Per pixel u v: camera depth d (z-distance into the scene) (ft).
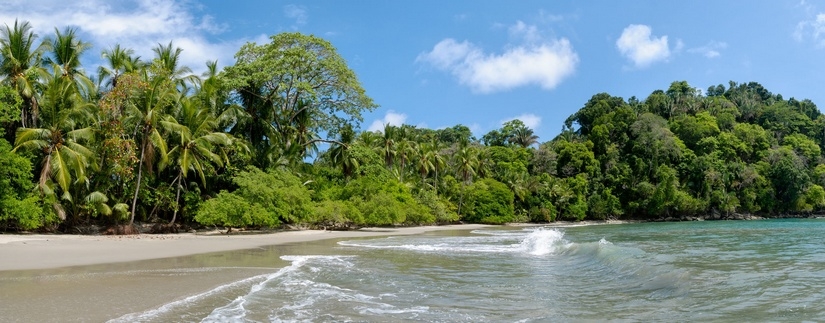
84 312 30.73
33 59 107.65
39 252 64.28
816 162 322.34
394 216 160.15
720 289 40.04
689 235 133.39
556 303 36.55
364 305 35.45
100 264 55.06
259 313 32.32
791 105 402.72
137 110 107.04
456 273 53.11
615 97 377.30
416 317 31.86
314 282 45.68
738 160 311.88
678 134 333.01
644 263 55.06
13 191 93.09
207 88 130.62
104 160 108.99
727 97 430.61
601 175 295.28
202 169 118.83
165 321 29.19
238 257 66.54
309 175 161.07
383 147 206.49
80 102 105.19
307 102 159.53
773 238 112.16
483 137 374.22
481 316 32.12
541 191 266.57
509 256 72.49
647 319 30.83
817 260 61.82
